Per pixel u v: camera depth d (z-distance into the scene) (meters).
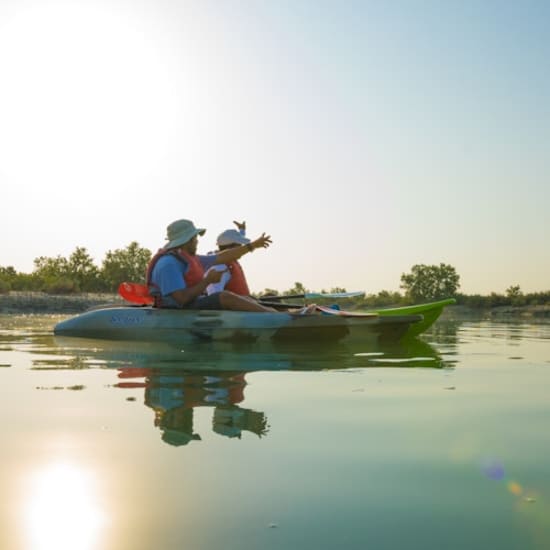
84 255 43.19
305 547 1.18
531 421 2.22
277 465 1.68
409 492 1.48
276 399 2.62
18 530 1.26
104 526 1.28
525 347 5.55
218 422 2.18
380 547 1.18
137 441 1.91
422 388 2.95
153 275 5.81
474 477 1.58
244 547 1.18
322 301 17.88
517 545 1.19
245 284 6.59
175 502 1.41
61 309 21.66
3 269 38.09
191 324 5.49
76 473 1.60
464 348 5.39
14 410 2.37
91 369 3.61
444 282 43.00
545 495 1.46
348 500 1.42
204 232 5.98
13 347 5.09
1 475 1.58
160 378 3.24
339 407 2.46
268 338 5.32
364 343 5.45
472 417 2.29
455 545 1.19
